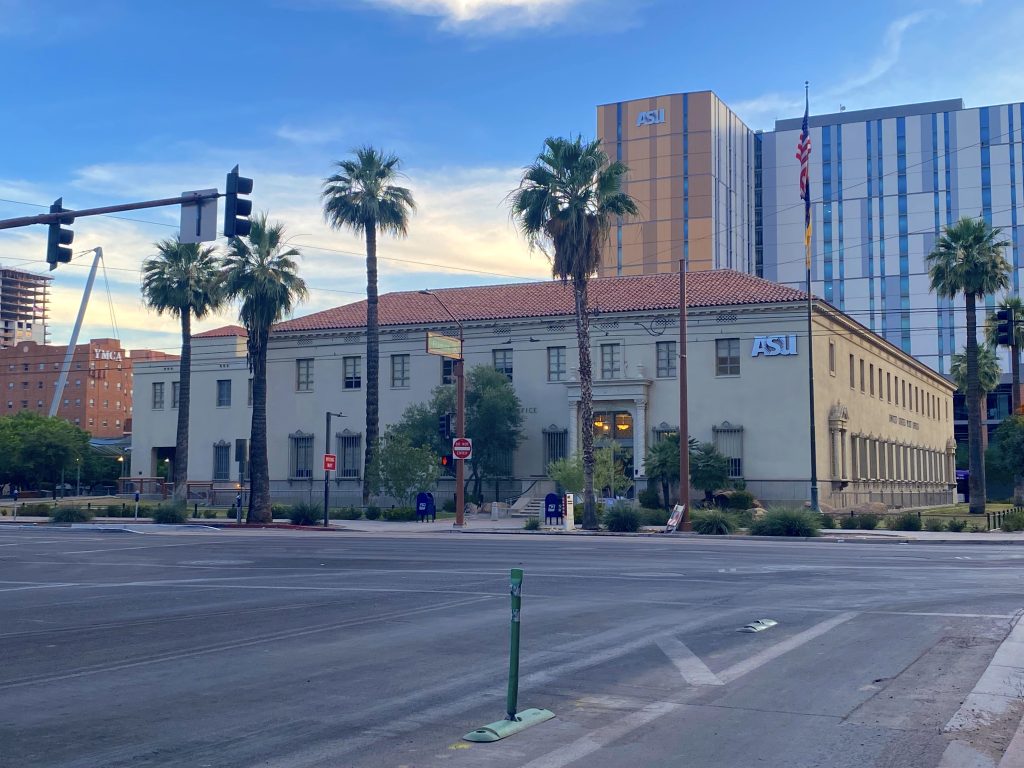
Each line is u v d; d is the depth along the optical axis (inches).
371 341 1993.1
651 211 4384.8
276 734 313.0
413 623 545.3
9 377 5083.7
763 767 278.2
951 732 315.3
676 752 292.7
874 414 2426.2
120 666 424.8
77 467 3110.2
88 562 962.1
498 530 1540.4
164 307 2213.3
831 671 411.8
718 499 1862.7
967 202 4658.0
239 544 1221.7
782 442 1927.9
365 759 284.7
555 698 363.3
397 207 2004.2
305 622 550.0
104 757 286.0
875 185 4803.2
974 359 1910.7
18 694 370.0
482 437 2043.6
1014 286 4557.1
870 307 4753.9
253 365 1790.1
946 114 4722.0
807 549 1120.8
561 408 2110.0
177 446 2203.5
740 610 591.8
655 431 2020.2
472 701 359.3
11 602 642.2
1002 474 3590.1
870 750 295.3
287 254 1802.4
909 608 599.5
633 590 695.1
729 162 4576.8
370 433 1979.6
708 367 1996.8
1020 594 668.1
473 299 2319.1
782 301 1942.7
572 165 1555.1
